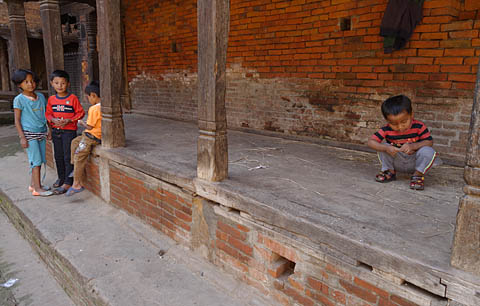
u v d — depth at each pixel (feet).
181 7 21.93
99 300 9.44
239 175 10.80
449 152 12.60
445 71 12.28
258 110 18.62
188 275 10.35
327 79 15.55
